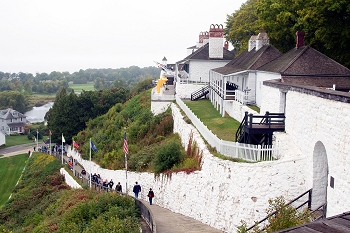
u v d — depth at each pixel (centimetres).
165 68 7144
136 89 7856
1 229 3394
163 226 2283
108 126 5744
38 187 5041
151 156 3491
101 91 8094
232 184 2103
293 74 2702
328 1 2984
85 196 3183
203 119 3762
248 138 2358
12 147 10456
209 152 2461
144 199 3262
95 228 2134
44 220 3278
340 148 1587
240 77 3881
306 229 920
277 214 1650
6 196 5847
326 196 1872
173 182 2781
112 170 3916
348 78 2705
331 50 3525
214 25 5362
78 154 5594
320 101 1794
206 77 5441
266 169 1984
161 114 4684
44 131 11962
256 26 4738
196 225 2306
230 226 2097
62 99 7462
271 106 2578
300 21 3478
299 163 1969
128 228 2094
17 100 17925
